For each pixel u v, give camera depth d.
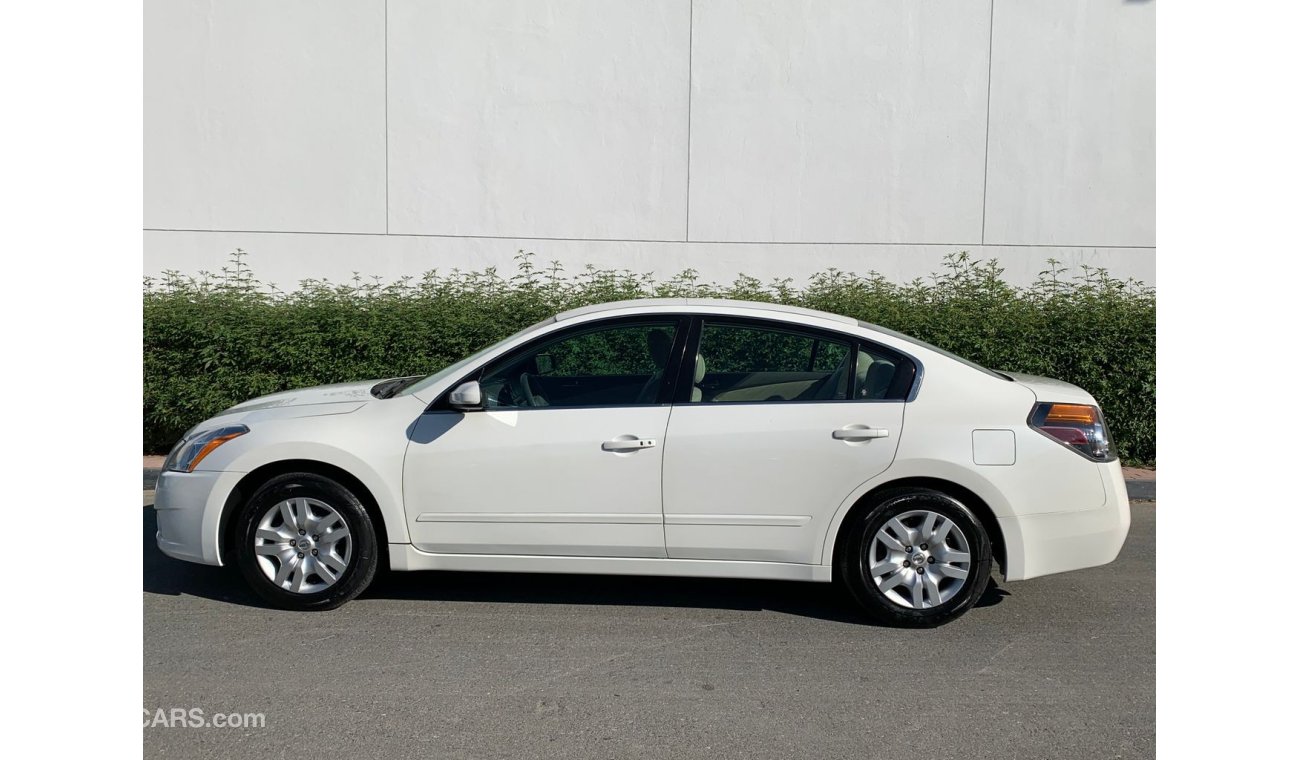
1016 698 4.02
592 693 4.03
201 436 5.05
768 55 10.71
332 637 4.65
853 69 10.73
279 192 10.80
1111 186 10.73
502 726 3.71
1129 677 4.25
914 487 4.74
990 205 10.80
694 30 10.70
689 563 4.84
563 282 10.71
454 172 10.81
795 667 4.33
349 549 4.92
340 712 3.82
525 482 4.81
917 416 4.72
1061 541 4.71
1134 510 7.54
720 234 10.84
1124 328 8.33
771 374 4.89
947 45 10.70
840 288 9.65
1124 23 10.63
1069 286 9.89
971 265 10.13
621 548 4.82
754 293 9.51
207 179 10.79
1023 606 5.22
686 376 4.88
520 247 10.87
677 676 4.21
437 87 10.76
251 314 8.59
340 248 10.84
